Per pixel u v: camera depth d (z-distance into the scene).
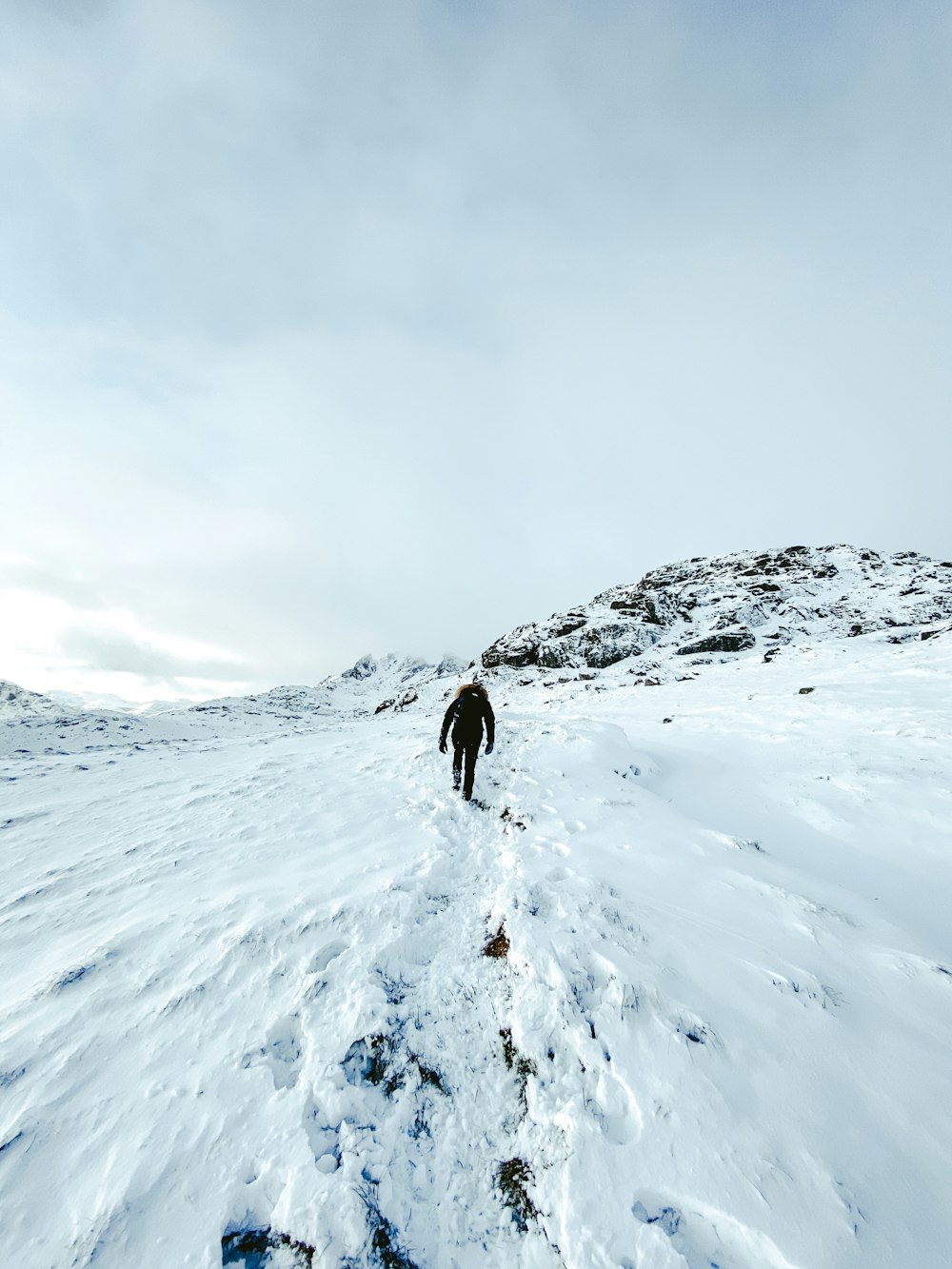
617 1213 2.15
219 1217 2.22
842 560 53.66
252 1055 3.00
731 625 39.31
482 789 7.30
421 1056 3.01
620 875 4.43
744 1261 1.95
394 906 4.25
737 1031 2.76
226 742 20.31
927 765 6.70
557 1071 2.77
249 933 4.02
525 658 46.91
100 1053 3.12
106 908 5.07
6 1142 2.57
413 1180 2.45
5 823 8.67
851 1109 2.38
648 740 10.67
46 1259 2.09
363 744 12.90
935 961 3.33
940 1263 1.86
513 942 3.58
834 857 5.17
